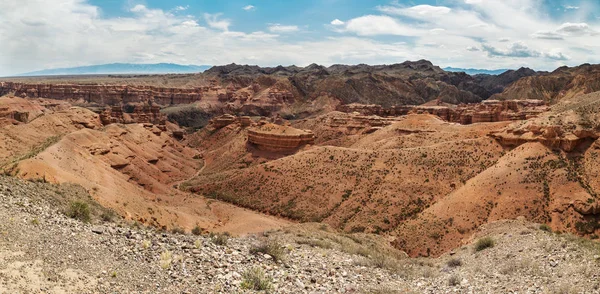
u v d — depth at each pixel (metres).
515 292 17.30
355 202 93.94
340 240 37.88
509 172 79.62
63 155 78.19
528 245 26.22
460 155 97.94
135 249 17.27
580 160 78.19
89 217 23.11
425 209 82.31
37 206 21.19
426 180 92.69
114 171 97.62
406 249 69.88
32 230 16.30
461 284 19.89
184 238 21.52
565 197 70.75
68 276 12.88
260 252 21.44
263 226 79.44
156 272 15.16
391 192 91.69
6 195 22.08
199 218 79.75
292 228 49.38
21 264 12.66
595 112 87.06
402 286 19.88
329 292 16.97
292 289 16.48
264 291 15.44
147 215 60.12
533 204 71.75
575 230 65.81
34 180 38.88
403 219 82.12
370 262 24.42
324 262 22.78
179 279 14.90
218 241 22.44
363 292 17.47
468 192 78.56
